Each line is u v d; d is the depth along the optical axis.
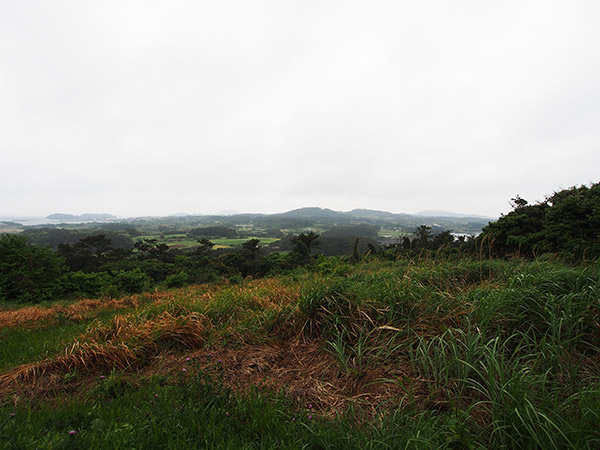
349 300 3.28
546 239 7.59
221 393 2.23
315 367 2.68
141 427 1.80
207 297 5.52
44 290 12.68
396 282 3.77
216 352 3.04
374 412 1.99
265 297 4.71
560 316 2.62
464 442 1.60
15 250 13.41
